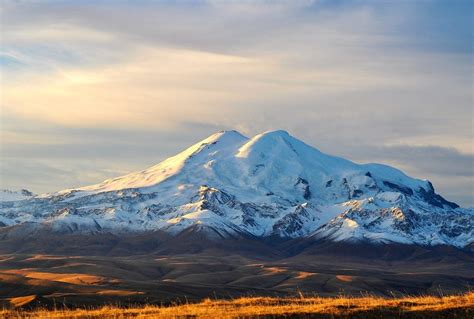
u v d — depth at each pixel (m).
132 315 59.38
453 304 57.22
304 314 54.00
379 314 54.12
